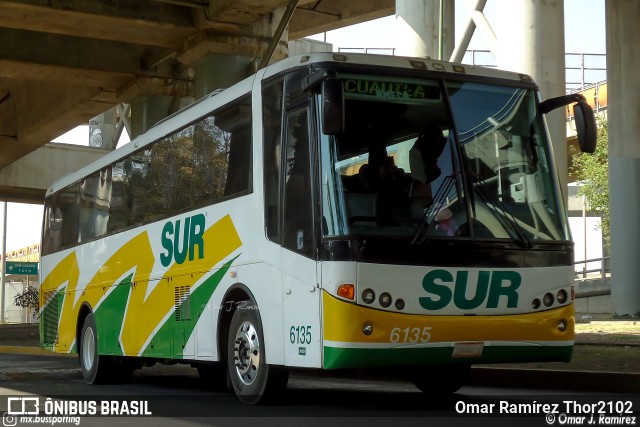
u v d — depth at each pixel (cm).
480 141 974
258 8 2556
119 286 1469
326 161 924
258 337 1030
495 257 939
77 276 1684
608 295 3338
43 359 2350
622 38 2739
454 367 1102
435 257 916
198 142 1223
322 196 921
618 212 2725
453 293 918
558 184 1007
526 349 947
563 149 2067
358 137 933
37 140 4197
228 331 1126
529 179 990
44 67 3022
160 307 1306
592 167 4431
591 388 1156
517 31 2062
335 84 891
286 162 991
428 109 967
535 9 2059
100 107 3553
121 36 2730
